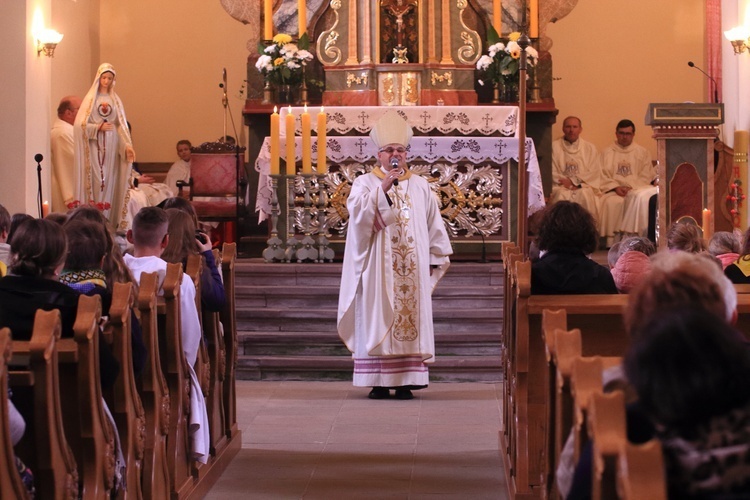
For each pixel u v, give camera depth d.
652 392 2.41
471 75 13.55
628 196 15.17
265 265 11.02
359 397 9.34
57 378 3.90
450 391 9.62
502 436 7.18
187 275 5.98
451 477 6.72
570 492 2.79
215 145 14.16
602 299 5.37
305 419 8.44
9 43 12.50
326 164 11.70
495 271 11.02
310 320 10.55
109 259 5.16
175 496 5.70
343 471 6.88
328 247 11.39
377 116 11.79
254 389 9.70
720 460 2.32
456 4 13.64
